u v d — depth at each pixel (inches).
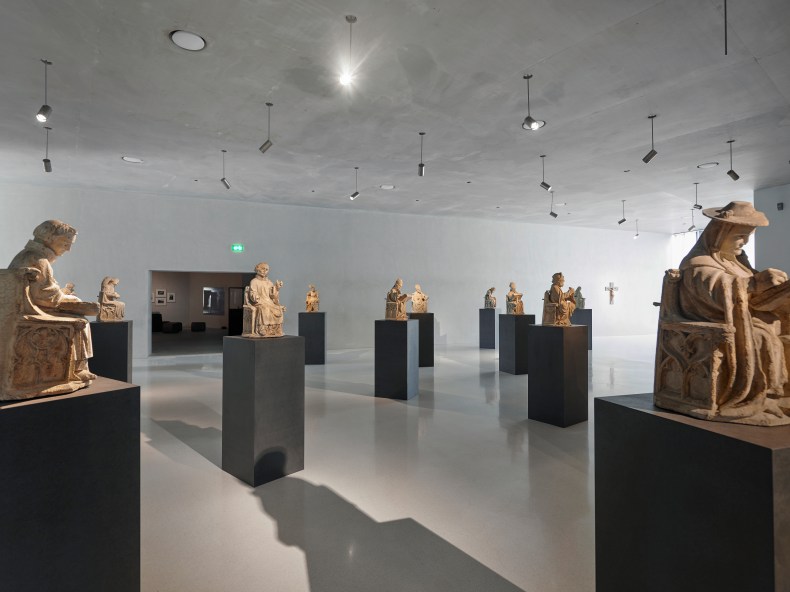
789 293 79.0
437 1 168.2
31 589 78.0
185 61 212.7
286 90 242.4
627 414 90.6
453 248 657.6
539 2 168.9
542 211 612.1
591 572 113.3
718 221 91.1
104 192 483.5
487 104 259.9
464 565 116.3
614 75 225.5
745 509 68.7
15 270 83.6
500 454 196.2
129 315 490.3
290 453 174.2
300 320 465.1
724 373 82.0
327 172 412.8
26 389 81.8
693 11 174.2
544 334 245.9
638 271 799.1
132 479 93.4
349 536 129.7
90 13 176.7
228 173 415.2
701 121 286.5
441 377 386.6
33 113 274.1
